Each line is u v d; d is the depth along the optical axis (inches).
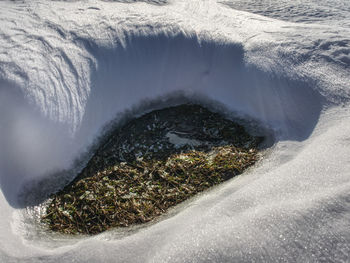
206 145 151.0
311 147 127.3
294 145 136.4
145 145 152.1
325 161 110.7
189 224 98.0
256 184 111.0
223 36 191.5
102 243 97.5
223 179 130.4
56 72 161.5
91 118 155.8
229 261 81.6
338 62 165.0
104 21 197.2
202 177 131.8
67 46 175.6
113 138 155.8
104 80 169.5
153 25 195.5
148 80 179.6
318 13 246.2
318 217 87.2
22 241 104.3
